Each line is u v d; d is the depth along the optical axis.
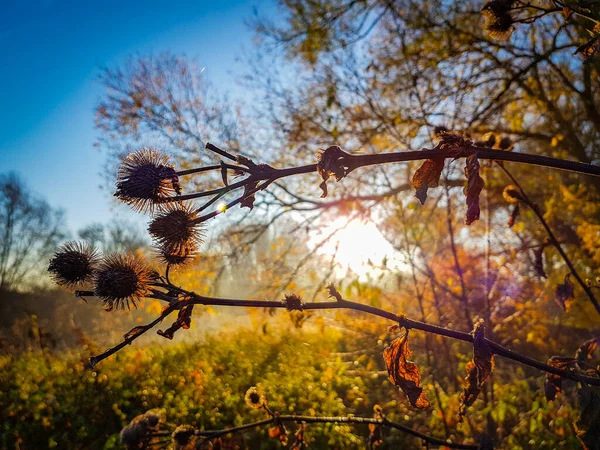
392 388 7.15
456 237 6.86
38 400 7.16
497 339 6.80
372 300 5.97
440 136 1.42
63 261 1.65
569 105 6.96
